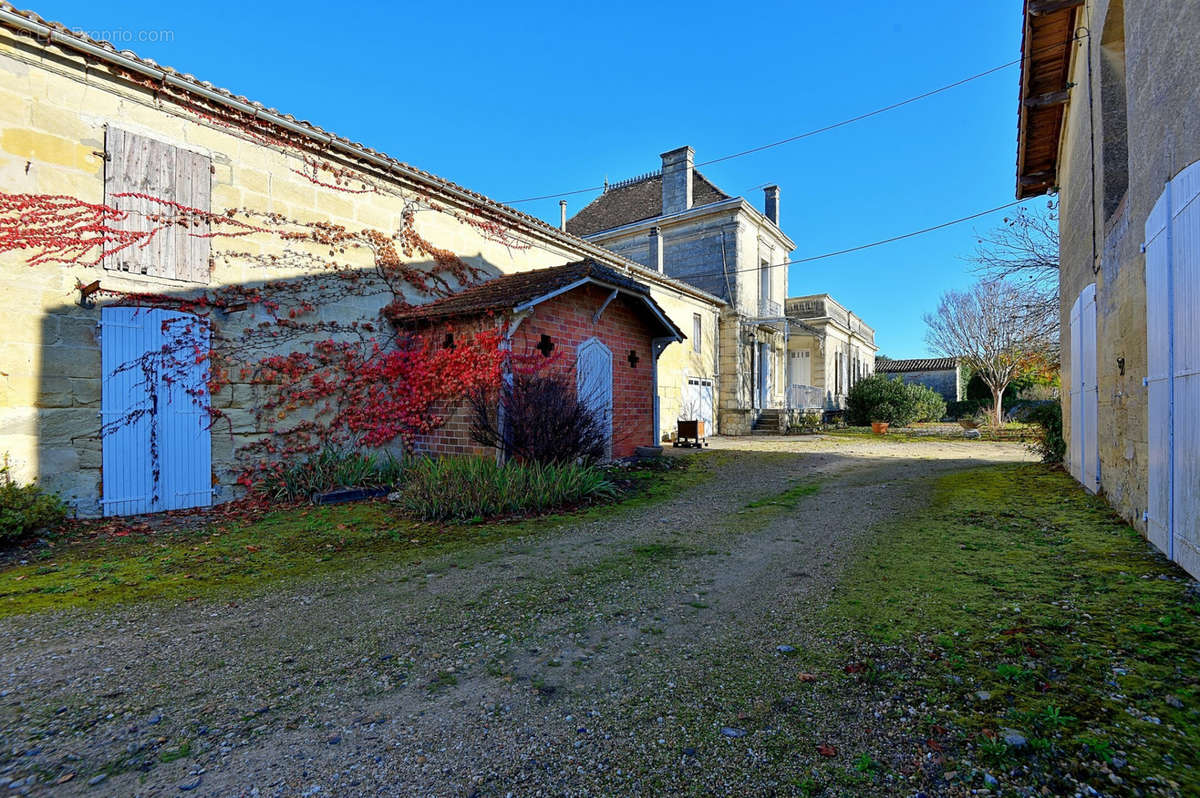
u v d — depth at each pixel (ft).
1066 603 10.72
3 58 18.63
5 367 18.45
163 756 6.98
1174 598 10.44
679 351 57.36
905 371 110.32
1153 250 13.42
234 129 24.47
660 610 11.63
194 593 13.10
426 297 32.40
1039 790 5.87
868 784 6.12
